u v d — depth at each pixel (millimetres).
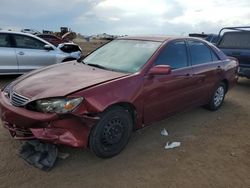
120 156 3818
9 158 3600
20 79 4012
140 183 3258
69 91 3301
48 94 3289
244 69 8477
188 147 4227
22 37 8203
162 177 3398
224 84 6156
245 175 3543
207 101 5707
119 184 3217
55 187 3107
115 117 3625
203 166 3701
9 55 7848
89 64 4547
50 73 4043
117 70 4148
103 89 3469
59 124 3223
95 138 3463
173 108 4680
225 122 5406
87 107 3279
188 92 4902
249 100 7199
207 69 5328
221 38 9438
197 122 5305
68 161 3613
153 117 4293
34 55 8320
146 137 4469
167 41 4637
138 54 4395
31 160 3488
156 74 3982
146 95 4000
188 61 4918
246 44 8703
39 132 3242
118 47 4824
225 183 3348
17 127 3463
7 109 3453
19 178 3219
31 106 3318
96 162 3631
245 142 4527
